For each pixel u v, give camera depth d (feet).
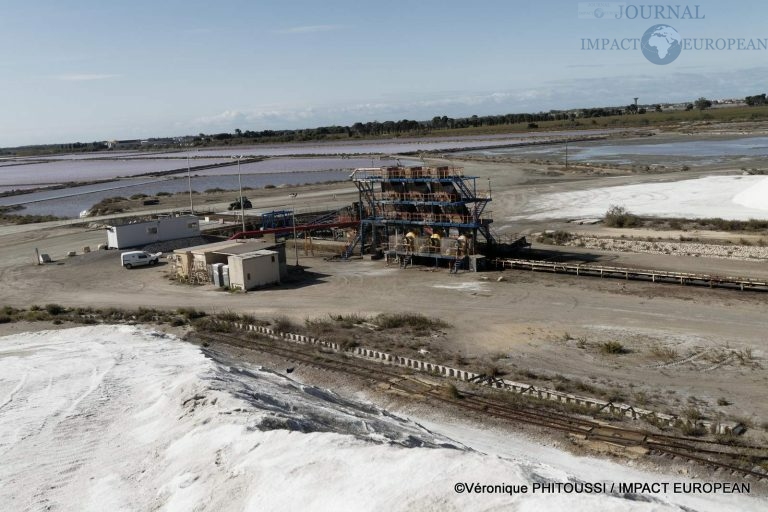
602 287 146.51
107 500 50.26
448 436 76.89
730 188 276.62
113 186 531.09
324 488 44.62
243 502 45.65
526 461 56.90
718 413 79.46
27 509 50.11
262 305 147.64
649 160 437.99
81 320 139.95
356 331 123.95
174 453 56.18
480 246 183.11
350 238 206.80
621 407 81.56
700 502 59.11
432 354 108.27
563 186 326.44
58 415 69.31
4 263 210.79
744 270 153.38
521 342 112.47
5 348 112.27
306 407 68.54
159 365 87.30
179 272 178.09
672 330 114.01
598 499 38.63
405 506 40.60
